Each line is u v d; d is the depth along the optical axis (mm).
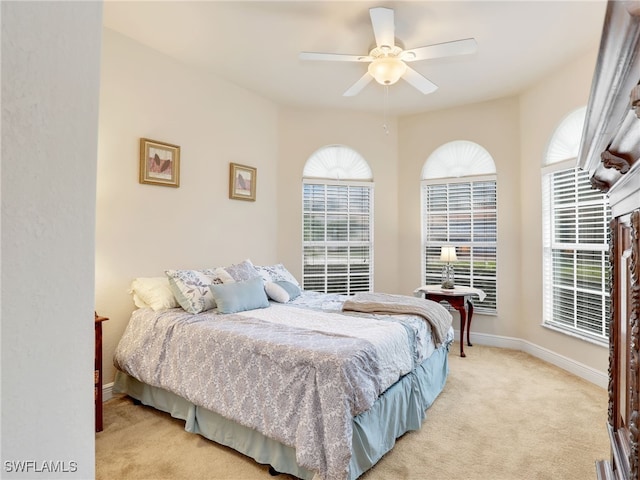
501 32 2875
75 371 469
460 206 4629
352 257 4852
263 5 2578
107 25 2854
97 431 2367
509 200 4262
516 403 2811
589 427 2445
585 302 3385
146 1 2541
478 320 4457
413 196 4859
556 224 3754
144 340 2627
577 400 2857
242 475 1953
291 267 4566
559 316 3713
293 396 1864
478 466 2031
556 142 3721
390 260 4918
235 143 3986
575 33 2898
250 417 1984
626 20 530
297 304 3262
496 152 4336
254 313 2814
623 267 980
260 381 1997
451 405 2777
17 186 411
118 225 2986
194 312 2750
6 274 403
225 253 3877
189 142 3520
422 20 2709
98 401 2379
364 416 1937
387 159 4910
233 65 3518
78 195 472
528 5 2533
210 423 2258
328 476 1684
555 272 3770
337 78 3799
